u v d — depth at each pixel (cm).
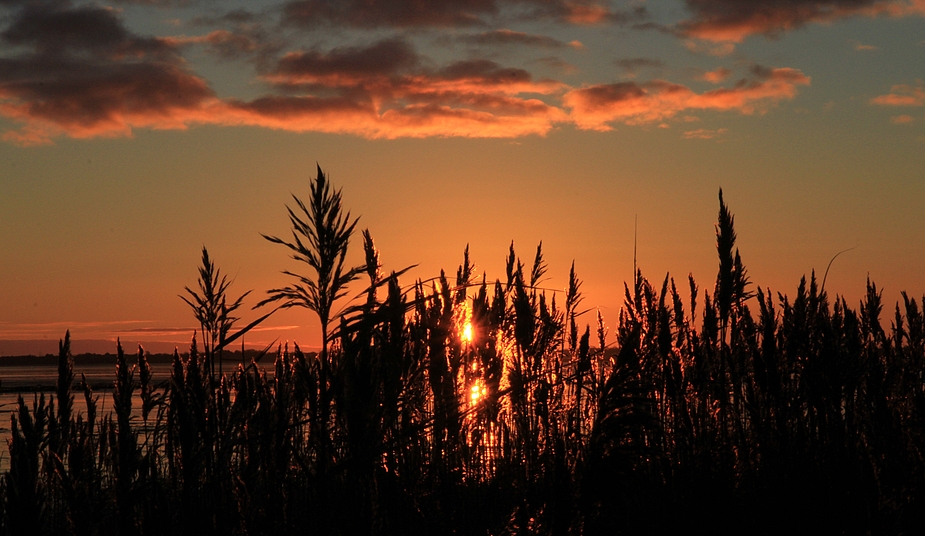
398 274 384
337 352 426
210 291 589
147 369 681
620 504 497
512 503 497
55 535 502
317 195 377
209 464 533
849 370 713
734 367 799
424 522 471
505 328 657
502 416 623
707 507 646
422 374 472
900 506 660
